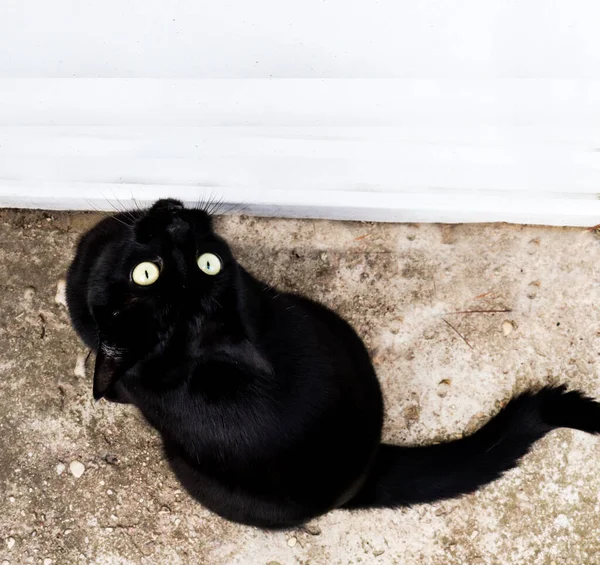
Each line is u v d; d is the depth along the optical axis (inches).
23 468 33.7
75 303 31.4
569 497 32.7
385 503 31.4
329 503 30.3
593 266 33.8
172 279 27.5
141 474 33.5
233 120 28.5
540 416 31.2
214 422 28.2
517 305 33.8
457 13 24.3
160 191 32.8
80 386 33.9
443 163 30.2
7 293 34.4
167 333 27.1
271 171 31.2
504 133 28.4
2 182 32.7
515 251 34.1
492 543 32.8
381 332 34.0
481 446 31.4
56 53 26.1
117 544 33.3
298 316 31.0
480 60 25.6
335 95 27.2
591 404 31.0
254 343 27.7
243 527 33.1
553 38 24.7
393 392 33.7
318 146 29.6
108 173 31.9
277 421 28.5
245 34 25.3
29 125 29.3
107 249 29.7
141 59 26.2
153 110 28.2
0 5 24.6
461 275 34.1
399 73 26.2
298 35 25.3
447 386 33.6
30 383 34.1
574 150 29.0
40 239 34.7
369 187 31.9
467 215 33.4
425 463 31.3
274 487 29.1
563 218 33.1
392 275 34.2
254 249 34.4
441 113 27.7
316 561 32.9
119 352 25.7
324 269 34.4
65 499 33.5
